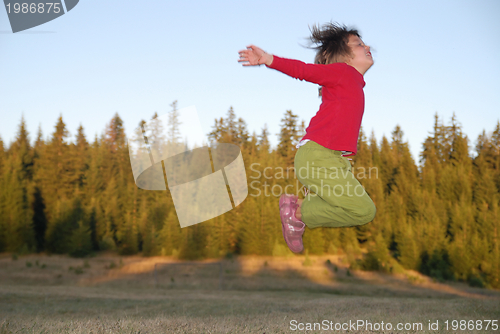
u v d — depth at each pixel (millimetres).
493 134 59719
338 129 2701
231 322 6238
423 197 51219
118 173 54719
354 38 2980
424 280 39156
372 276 40062
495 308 10070
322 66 2717
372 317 8133
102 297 19000
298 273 40281
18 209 44906
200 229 45344
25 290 20094
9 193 44469
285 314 9469
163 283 36469
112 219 49875
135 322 5371
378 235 44312
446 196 53625
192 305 14242
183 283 36656
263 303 14953
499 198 49938
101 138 60375
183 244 44656
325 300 15539
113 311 12094
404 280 39000
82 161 57188
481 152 59719
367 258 42094
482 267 39562
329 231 48156
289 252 45906
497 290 36500
